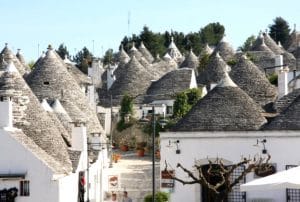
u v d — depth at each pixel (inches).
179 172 1503.4
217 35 6939.0
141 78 3206.2
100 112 2842.0
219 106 1540.4
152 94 2925.7
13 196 1362.0
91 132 1893.5
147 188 1828.2
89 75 3816.4
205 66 3267.7
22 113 1467.8
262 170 1453.0
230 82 1594.5
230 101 1550.2
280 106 1808.6
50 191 1366.9
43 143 1462.8
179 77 2935.5
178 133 1505.9
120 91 3176.7
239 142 1482.5
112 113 2817.4
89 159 1713.8
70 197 1464.1
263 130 1476.4
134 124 2746.1
